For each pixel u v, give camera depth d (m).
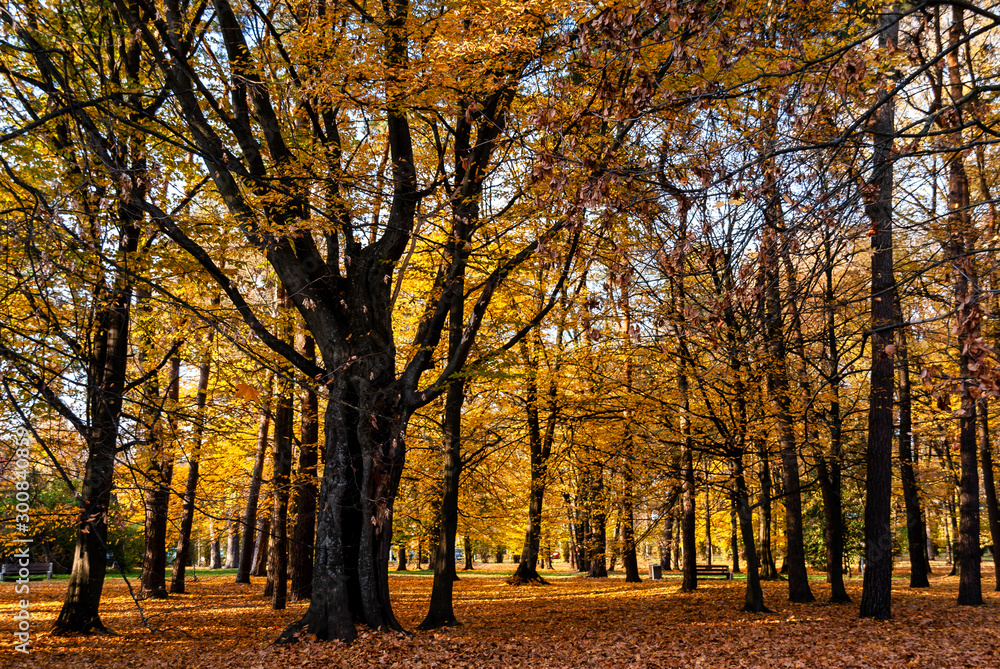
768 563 21.39
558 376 13.88
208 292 10.16
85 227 6.13
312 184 9.21
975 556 13.94
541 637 10.54
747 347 7.82
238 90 10.15
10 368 5.65
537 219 10.34
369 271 10.90
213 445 12.66
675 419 13.86
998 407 15.94
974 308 3.92
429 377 14.98
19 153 8.03
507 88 9.01
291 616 13.29
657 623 12.08
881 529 11.87
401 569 31.78
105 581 20.89
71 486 4.93
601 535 22.44
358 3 9.55
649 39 6.23
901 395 15.82
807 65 4.17
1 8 5.39
